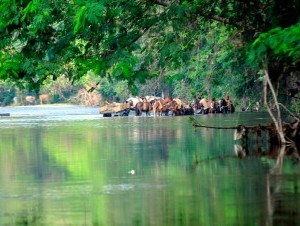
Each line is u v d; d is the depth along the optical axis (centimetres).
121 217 2862
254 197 3167
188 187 3497
